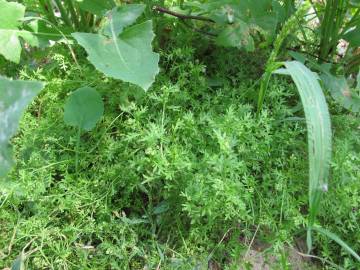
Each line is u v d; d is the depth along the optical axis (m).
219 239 0.30
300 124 0.35
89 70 0.35
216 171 0.27
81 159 0.31
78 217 0.29
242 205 0.26
